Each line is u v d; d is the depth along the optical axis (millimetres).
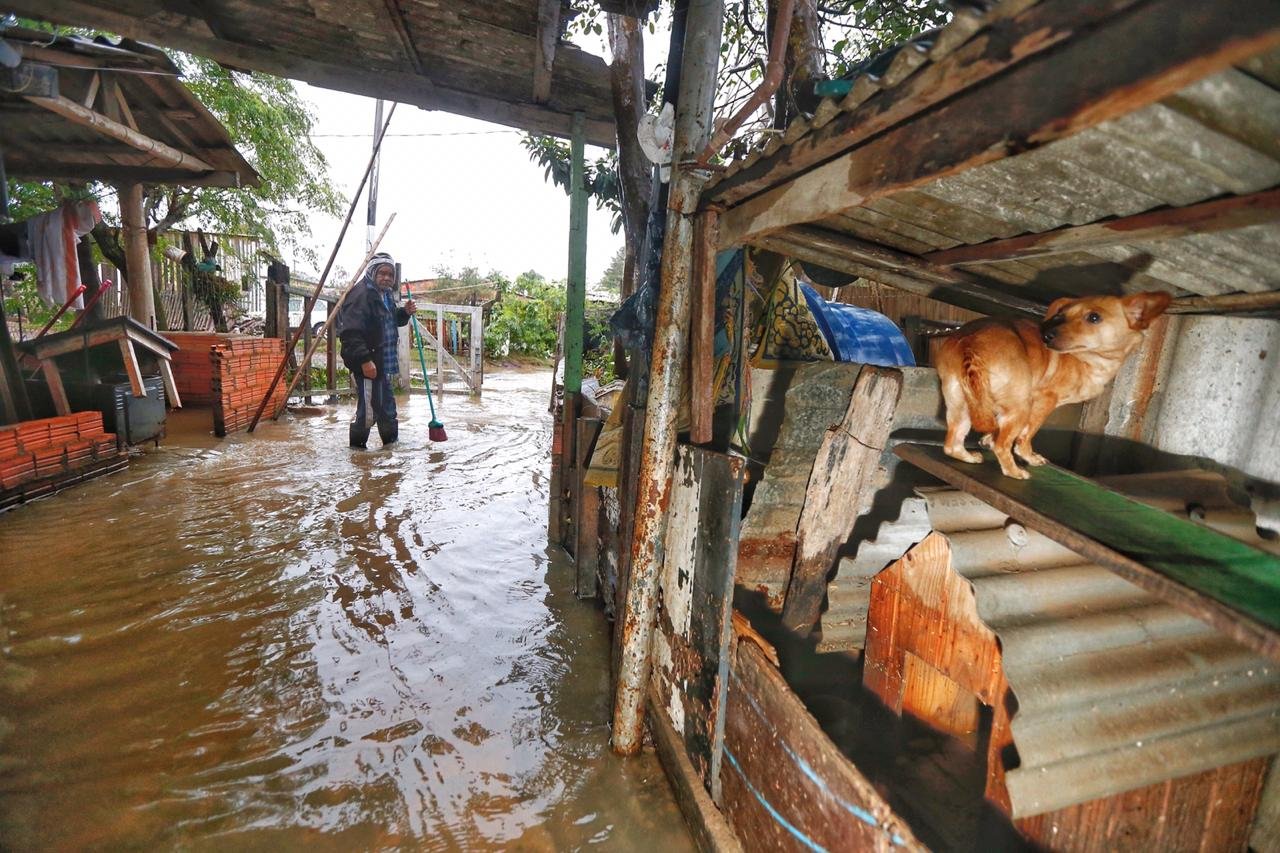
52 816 2244
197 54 4137
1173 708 1737
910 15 4266
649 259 2955
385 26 3752
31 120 5961
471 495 5996
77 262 5938
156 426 6926
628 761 2689
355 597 3914
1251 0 703
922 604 2160
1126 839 1828
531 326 20047
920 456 2076
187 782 2436
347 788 2453
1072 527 1492
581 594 4098
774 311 3096
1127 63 842
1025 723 1625
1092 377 1796
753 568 2734
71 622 3455
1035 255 1780
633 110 4008
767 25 3398
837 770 1547
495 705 2998
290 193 13625
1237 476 2285
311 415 9594
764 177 1829
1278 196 1092
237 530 4805
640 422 2904
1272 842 1988
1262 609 1152
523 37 3762
